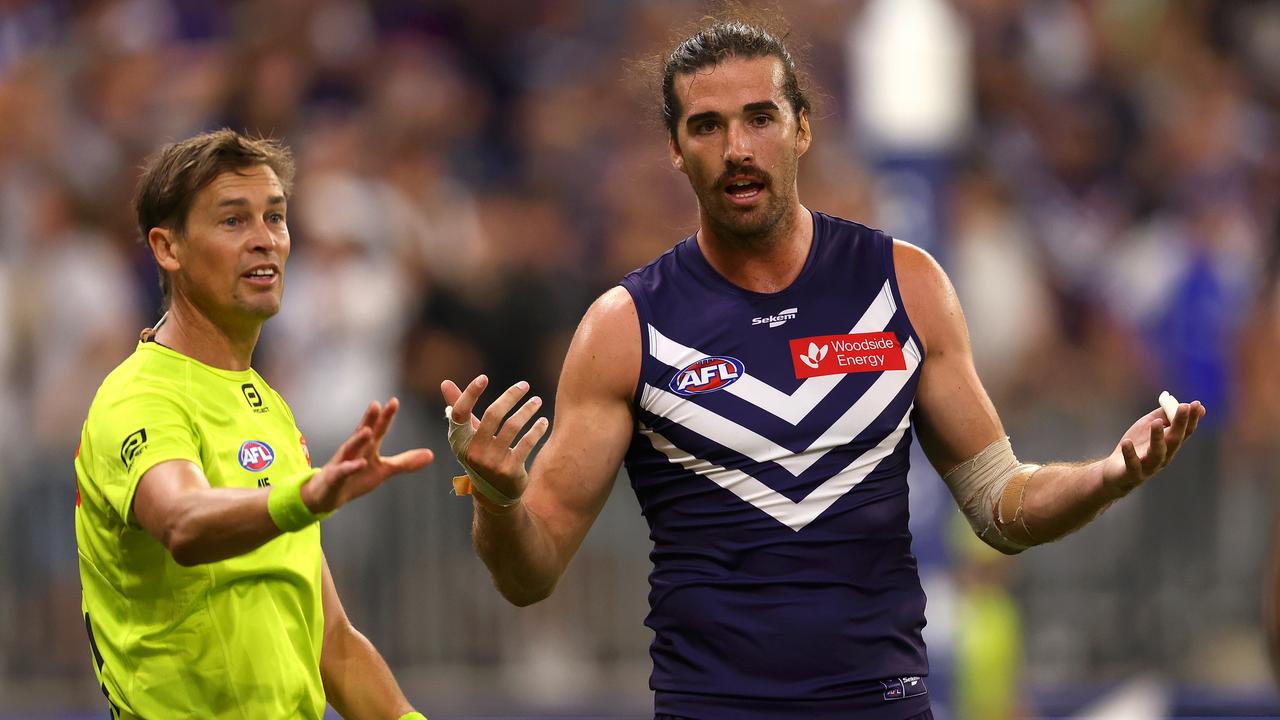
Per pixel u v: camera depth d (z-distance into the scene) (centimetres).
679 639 1480
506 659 3266
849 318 1487
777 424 1457
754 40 1468
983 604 3075
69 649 3209
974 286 3675
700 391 1470
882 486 1468
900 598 1473
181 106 3828
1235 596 3366
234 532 1220
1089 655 3356
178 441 1359
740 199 1453
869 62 2584
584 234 3906
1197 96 4469
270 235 1422
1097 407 3431
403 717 1524
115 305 3506
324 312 3416
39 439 3316
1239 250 3838
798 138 1501
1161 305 3800
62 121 3797
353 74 4000
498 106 4247
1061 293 3916
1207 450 3419
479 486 1391
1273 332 3619
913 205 2550
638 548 3325
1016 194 3991
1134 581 3369
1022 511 1470
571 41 4375
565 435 1498
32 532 3228
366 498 3241
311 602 1455
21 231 3553
